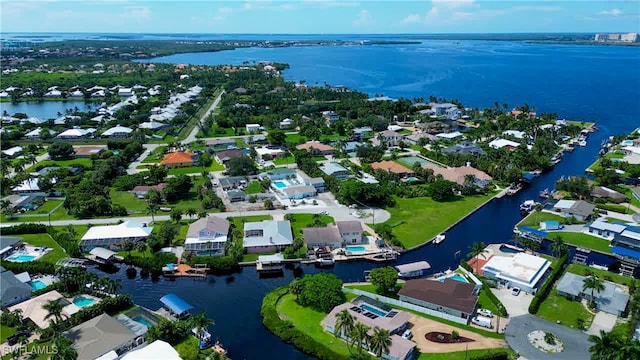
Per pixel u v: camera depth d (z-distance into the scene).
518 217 184.75
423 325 114.38
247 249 152.88
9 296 121.88
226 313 122.75
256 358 104.88
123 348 105.38
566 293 125.12
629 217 176.62
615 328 111.44
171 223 172.75
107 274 144.25
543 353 102.88
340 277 141.00
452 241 164.00
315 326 114.31
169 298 123.62
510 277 132.25
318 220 172.00
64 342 99.44
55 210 188.38
